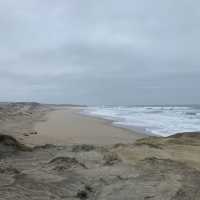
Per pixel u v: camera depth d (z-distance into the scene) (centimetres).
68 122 4091
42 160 1218
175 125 3706
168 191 793
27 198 717
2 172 934
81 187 830
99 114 6588
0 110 6009
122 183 866
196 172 978
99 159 1205
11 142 1505
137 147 1515
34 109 8900
